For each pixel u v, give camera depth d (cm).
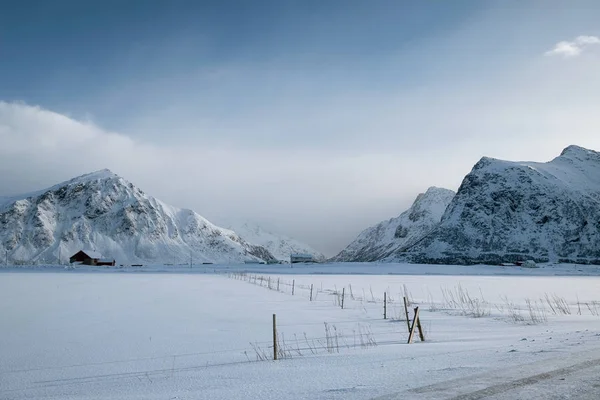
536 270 13175
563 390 792
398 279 8175
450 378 912
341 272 11912
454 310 3222
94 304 3638
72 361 1709
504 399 740
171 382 1217
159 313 3069
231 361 1609
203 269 15088
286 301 3903
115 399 985
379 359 1288
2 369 1602
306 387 934
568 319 2591
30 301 3859
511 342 1576
